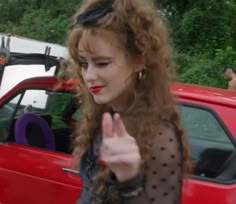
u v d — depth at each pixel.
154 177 1.59
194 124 3.71
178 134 1.69
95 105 1.96
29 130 4.45
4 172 4.38
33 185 4.23
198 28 11.88
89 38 1.69
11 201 4.34
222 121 3.62
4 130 4.48
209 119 3.67
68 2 13.77
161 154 1.62
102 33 1.68
